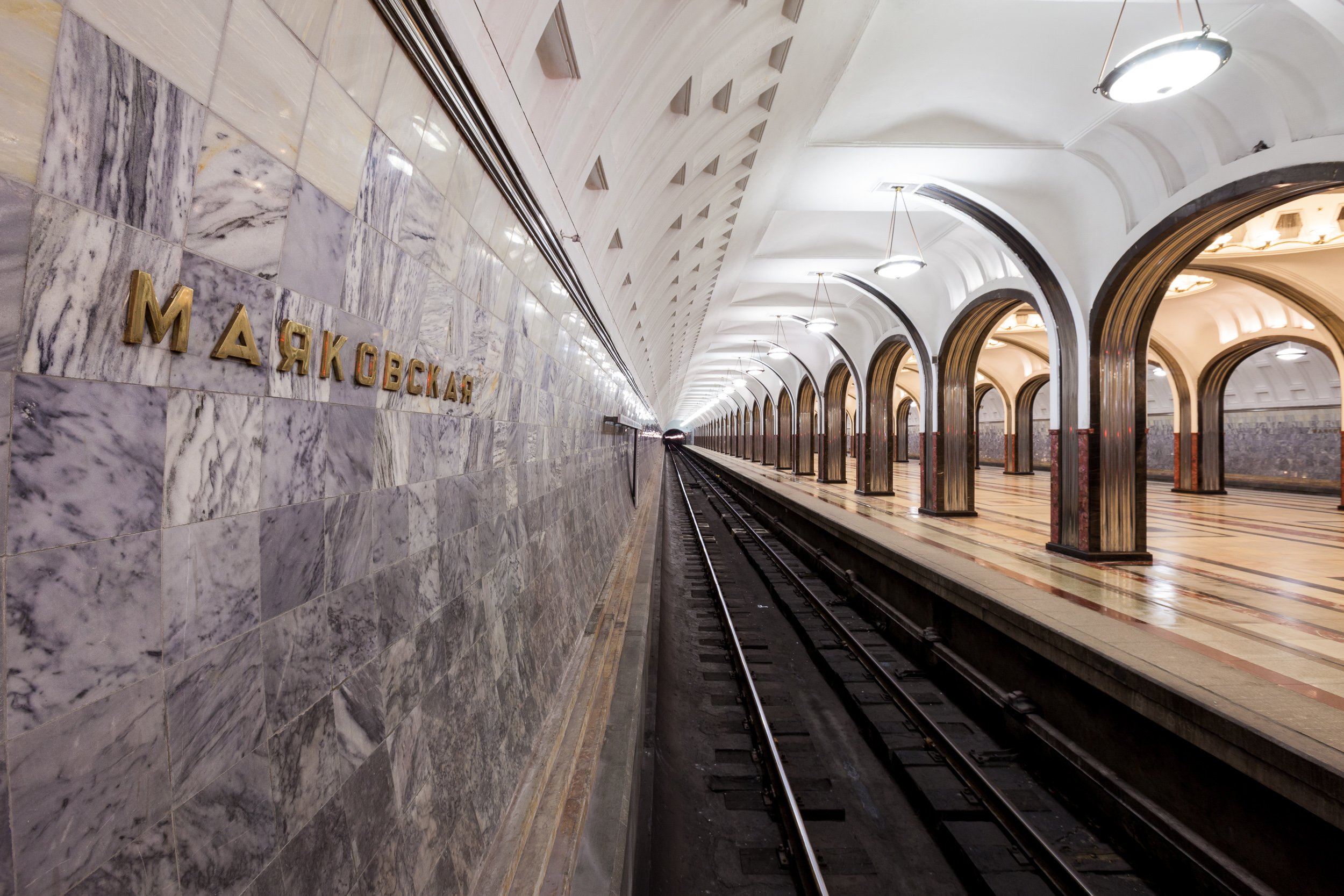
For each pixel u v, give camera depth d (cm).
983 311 1206
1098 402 842
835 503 1517
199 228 103
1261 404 1831
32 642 76
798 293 1666
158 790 94
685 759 472
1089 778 429
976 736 521
